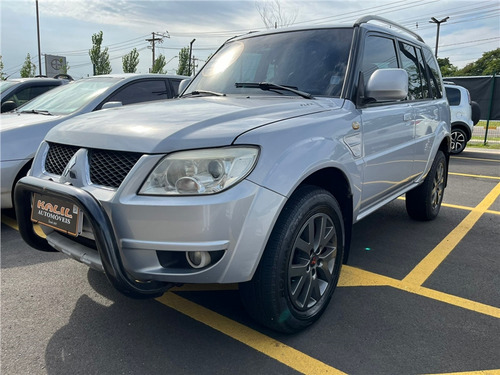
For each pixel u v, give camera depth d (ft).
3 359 7.25
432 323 8.50
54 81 24.00
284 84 10.19
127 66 94.73
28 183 7.61
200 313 8.89
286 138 7.27
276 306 7.29
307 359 7.33
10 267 11.10
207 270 6.54
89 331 8.15
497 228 15.03
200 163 6.43
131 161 6.68
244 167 6.61
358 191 9.30
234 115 7.50
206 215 6.27
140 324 8.43
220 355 7.44
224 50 12.26
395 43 12.10
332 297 9.54
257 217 6.60
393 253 12.46
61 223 7.20
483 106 43.91
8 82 23.62
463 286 10.23
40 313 8.79
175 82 20.25
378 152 10.32
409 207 15.40
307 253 7.79
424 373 6.96
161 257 6.69
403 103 12.01
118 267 6.43
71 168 7.27
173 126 6.91
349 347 7.68
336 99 9.45
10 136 13.56
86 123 7.91
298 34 11.13
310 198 7.58
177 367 7.11
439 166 15.46
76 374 6.90
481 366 7.13
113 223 6.57
